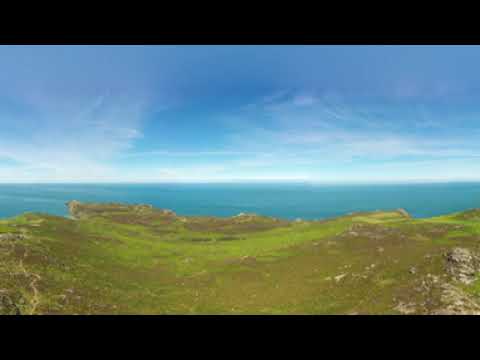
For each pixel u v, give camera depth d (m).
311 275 52.72
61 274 45.16
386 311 31.23
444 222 75.69
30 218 90.69
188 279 57.41
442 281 35.38
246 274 57.59
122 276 55.25
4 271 39.84
